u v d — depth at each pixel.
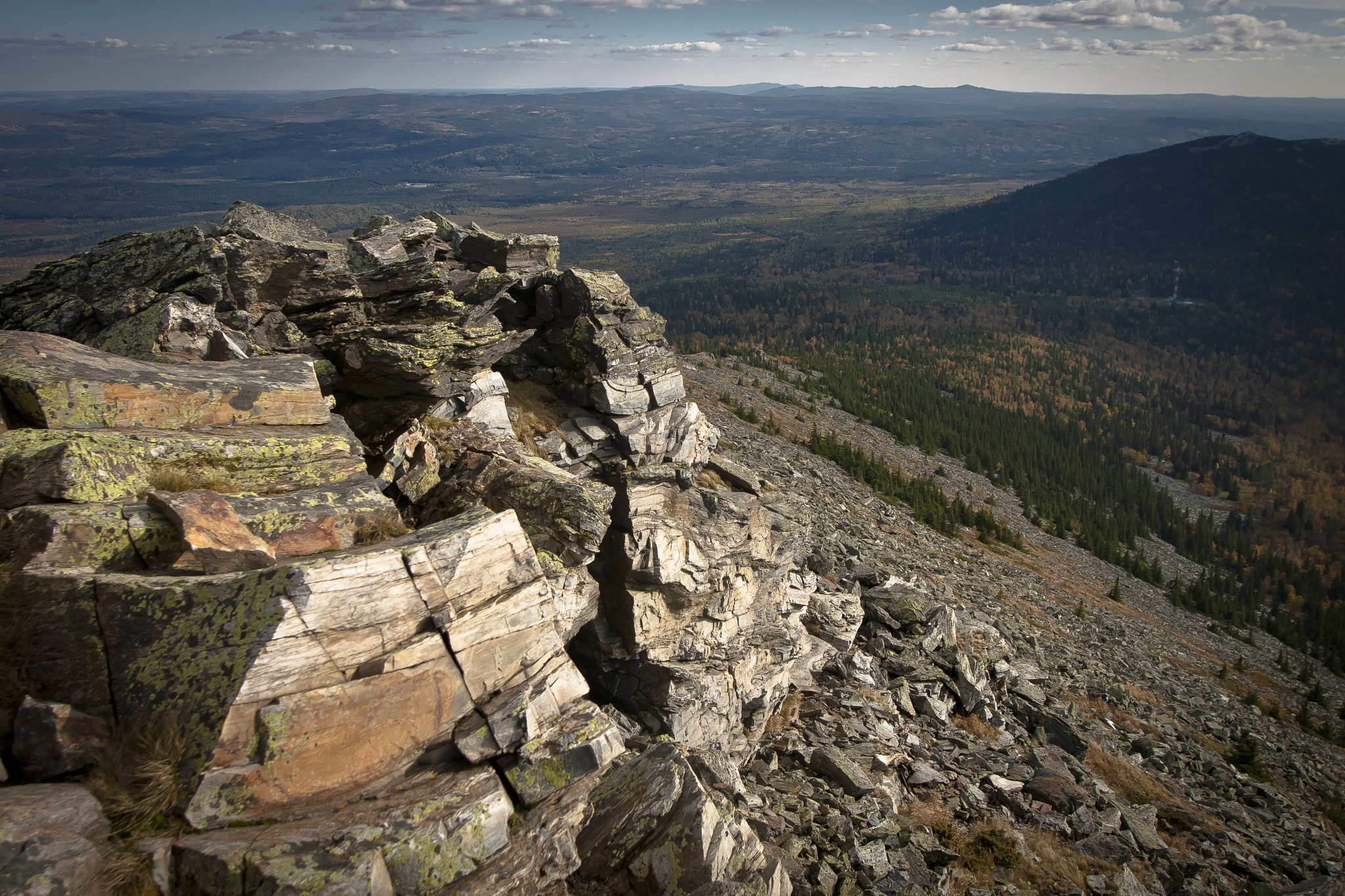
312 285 20.80
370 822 10.07
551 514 19.48
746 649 26.52
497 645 12.83
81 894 8.12
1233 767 47.66
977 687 37.03
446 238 27.86
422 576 12.04
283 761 10.12
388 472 20.84
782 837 20.50
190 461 12.73
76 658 9.91
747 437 112.62
